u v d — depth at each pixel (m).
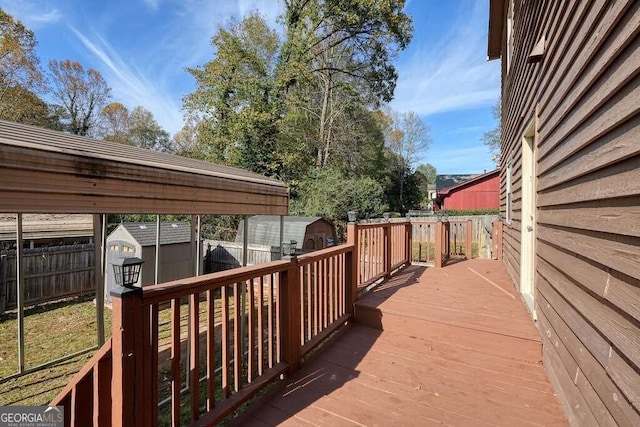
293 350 2.49
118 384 1.33
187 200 3.17
